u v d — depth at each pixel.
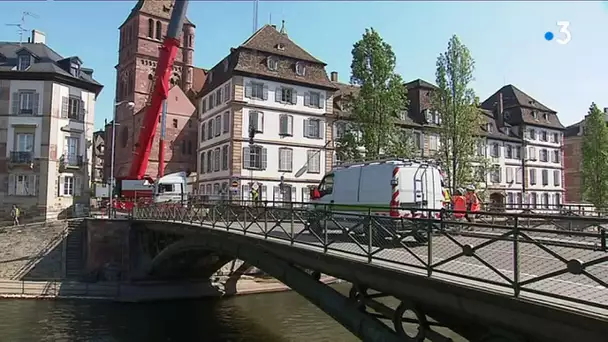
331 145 41.34
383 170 14.62
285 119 39.44
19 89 35.06
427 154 46.44
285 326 18.28
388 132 31.84
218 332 17.72
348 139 32.69
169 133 52.28
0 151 34.62
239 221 15.11
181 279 25.56
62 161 35.78
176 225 20.20
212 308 22.17
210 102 42.91
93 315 20.91
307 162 40.12
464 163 31.80
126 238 27.48
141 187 33.16
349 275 9.53
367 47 32.56
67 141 36.53
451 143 32.38
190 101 56.56
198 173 44.59
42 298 24.16
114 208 30.70
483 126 54.09
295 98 40.12
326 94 41.84
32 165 34.47
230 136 37.47
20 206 34.19
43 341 16.58
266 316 20.12
